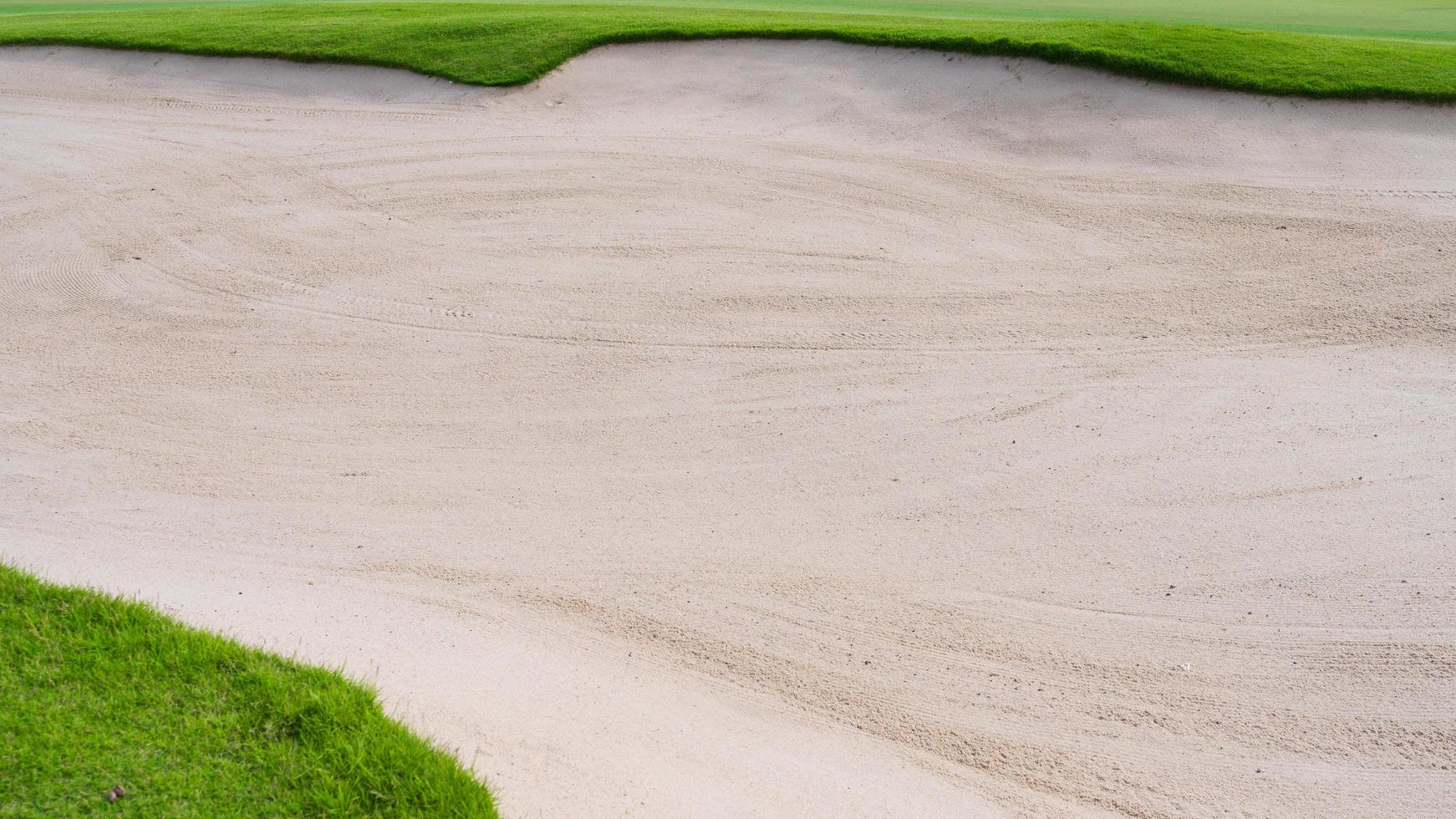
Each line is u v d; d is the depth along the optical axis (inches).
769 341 493.4
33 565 321.7
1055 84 730.8
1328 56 717.3
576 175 677.9
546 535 361.4
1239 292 531.8
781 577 341.4
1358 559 349.7
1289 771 270.7
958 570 345.7
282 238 595.8
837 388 456.8
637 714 268.8
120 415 430.9
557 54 815.1
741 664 303.4
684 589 334.3
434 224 614.2
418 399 446.0
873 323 509.7
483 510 374.9
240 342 490.0
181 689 228.2
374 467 399.9
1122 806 257.8
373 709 229.8
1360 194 609.0
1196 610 328.2
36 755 205.2
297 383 457.1
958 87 751.7
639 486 390.6
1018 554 353.4
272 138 746.2
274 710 223.6
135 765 205.6
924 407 442.6
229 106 804.0
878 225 609.6
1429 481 390.3
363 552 349.1
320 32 885.2
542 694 271.0
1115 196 628.4
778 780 245.6
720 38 829.8
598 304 525.3
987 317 514.9
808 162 690.2
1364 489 386.3
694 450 412.5
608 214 624.7
